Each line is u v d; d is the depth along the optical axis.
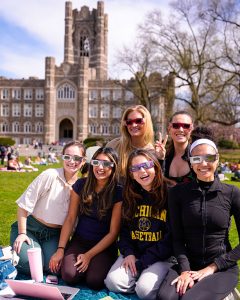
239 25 32.41
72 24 102.00
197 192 5.17
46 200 6.32
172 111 39.81
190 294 4.73
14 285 5.21
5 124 93.50
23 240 6.04
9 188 17.72
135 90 50.34
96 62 100.06
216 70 34.66
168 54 37.72
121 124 7.17
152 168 5.62
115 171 6.01
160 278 5.37
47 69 90.00
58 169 6.57
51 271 6.04
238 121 35.44
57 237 6.52
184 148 6.64
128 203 5.81
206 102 36.47
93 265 5.77
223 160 44.66
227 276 4.98
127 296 5.50
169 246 5.62
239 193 5.16
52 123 90.44
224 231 5.19
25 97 92.81
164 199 5.70
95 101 90.00
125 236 5.96
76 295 5.42
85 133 89.50
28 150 70.12
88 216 6.15
